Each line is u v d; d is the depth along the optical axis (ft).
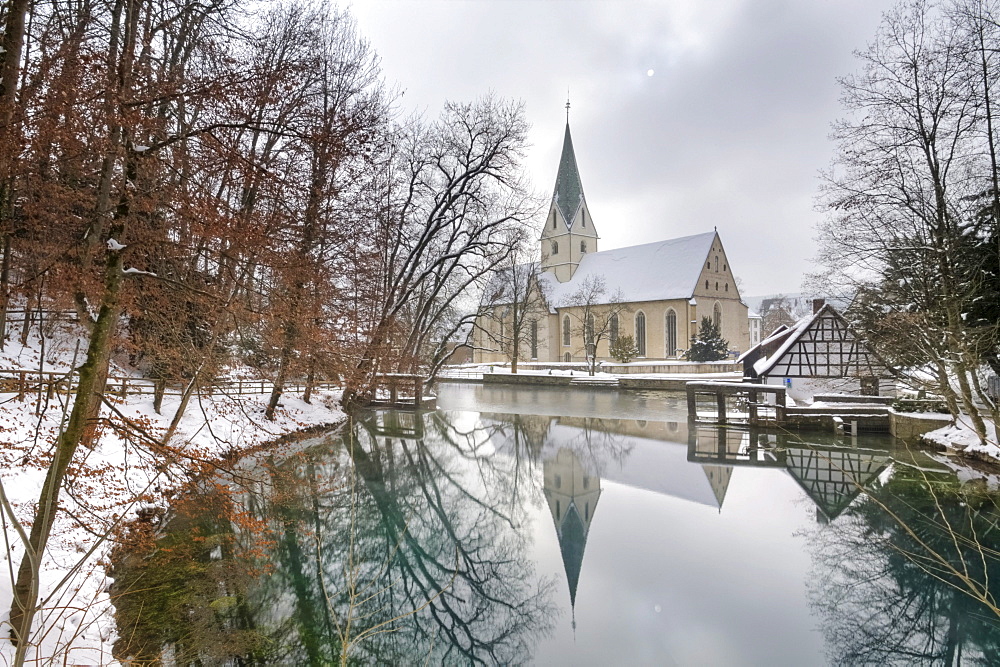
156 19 36.60
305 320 47.62
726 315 216.74
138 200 25.07
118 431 26.78
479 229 97.96
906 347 63.93
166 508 41.32
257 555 34.68
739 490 53.36
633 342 197.16
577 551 38.88
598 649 26.63
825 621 28.96
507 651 26.68
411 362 108.58
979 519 42.70
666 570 35.37
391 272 94.07
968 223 57.72
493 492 53.31
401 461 64.90
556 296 236.22
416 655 26.37
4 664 18.17
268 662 24.26
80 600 25.80
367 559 37.55
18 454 36.04
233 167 27.53
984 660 25.94
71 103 26.73
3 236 34.83
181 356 44.06
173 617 27.02
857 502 48.83
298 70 37.40
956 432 61.93
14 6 25.72
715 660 25.63
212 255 33.42
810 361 95.81
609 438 78.84
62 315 48.70
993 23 51.13
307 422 77.30
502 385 173.88
